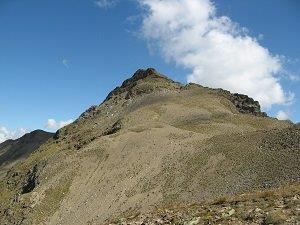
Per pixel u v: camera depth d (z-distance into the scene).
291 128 95.19
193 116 180.25
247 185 74.50
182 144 111.00
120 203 88.44
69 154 125.81
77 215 89.56
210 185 82.25
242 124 174.75
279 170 74.25
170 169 97.56
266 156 84.44
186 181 88.19
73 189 102.81
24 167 161.00
